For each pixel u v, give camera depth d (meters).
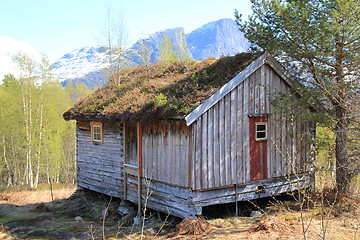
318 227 7.54
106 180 13.48
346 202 9.35
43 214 13.59
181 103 9.42
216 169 9.68
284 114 11.21
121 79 15.95
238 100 10.22
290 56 10.59
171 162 10.02
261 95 10.78
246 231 7.74
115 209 12.86
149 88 12.17
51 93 29.89
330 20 9.27
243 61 10.78
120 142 12.65
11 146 32.47
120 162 12.65
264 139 10.80
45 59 29.62
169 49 21.38
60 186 26.19
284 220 8.10
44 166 31.48
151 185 10.99
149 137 11.04
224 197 10.03
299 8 9.80
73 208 14.26
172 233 8.65
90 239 9.51
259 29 10.82
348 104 9.01
